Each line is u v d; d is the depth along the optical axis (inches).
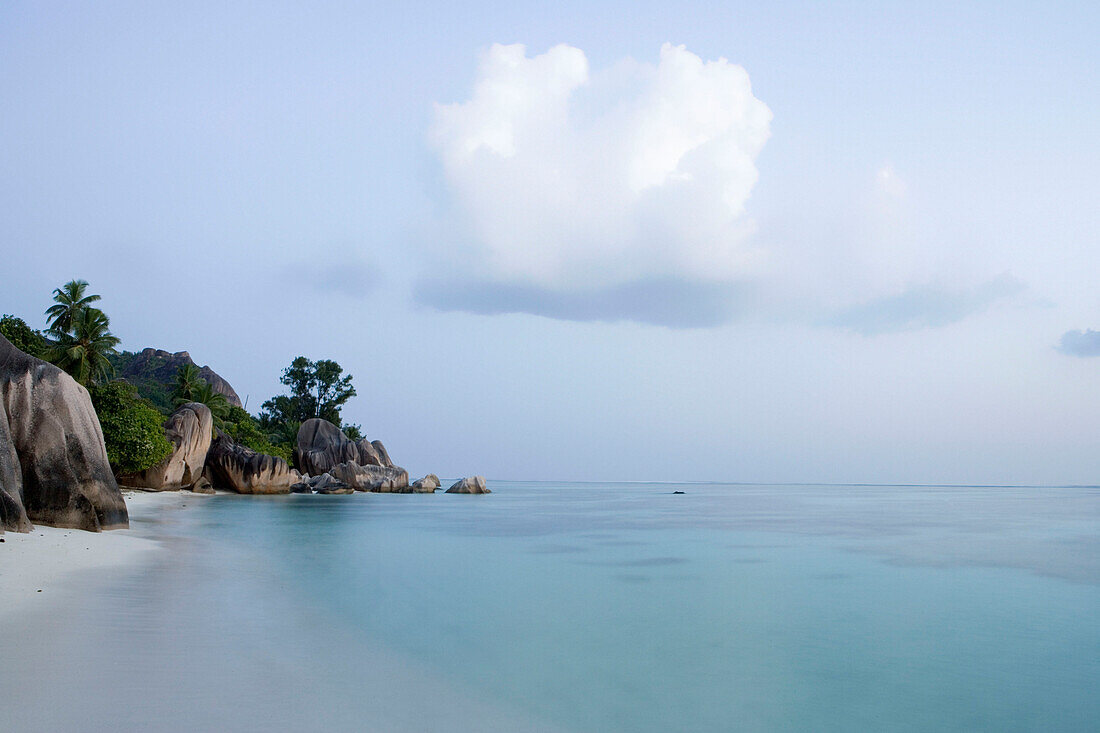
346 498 2464.3
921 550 1010.1
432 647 415.2
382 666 362.6
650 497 3964.1
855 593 640.4
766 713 324.5
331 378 4453.7
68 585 483.8
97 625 378.3
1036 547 1064.8
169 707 264.8
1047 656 428.8
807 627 500.4
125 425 1852.9
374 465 3134.8
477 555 904.3
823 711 328.8
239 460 2449.6
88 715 249.4
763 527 1483.8
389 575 702.5
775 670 393.7
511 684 350.0
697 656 418.9
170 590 502.6
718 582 695.1
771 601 597.6
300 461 3176.7
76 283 2103.8
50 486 775.1
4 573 498.3
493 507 2242.9
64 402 810.8
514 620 507.5
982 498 4340.6
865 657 422.3
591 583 684.1
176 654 337.1
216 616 433.7
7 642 333.4
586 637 460.4
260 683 305.6
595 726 298.0
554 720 301.7
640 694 345.1
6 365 785.6
